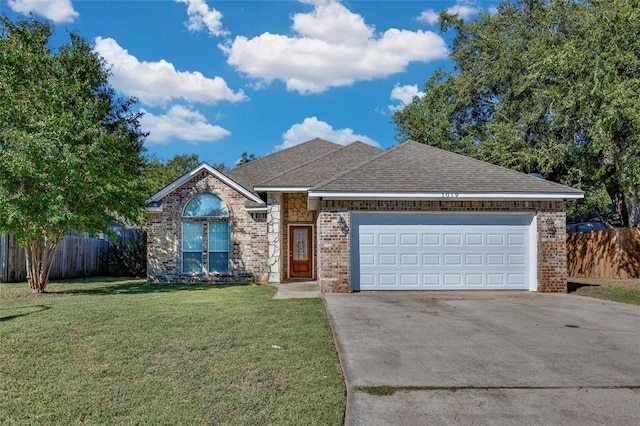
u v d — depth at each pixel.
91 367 5.58
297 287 15.05
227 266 17.05
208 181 17.25
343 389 5.01
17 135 11.95
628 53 16.83
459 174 14.47
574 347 6.82
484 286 13.68
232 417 4.23
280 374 5.39
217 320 8.36
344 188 13.18
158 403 4.52
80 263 20.22
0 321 8.00
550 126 19.25
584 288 14.44
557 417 4.41
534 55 21.59
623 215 21.44
